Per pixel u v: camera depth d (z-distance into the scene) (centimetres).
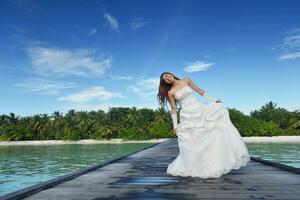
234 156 610
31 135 9350
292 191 473
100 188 514
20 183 1588
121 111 10312
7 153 4472
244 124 7712
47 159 3212
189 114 617
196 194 456
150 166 856
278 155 2853
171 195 452
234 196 441
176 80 635
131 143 7606
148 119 9162
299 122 8006
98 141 8731
